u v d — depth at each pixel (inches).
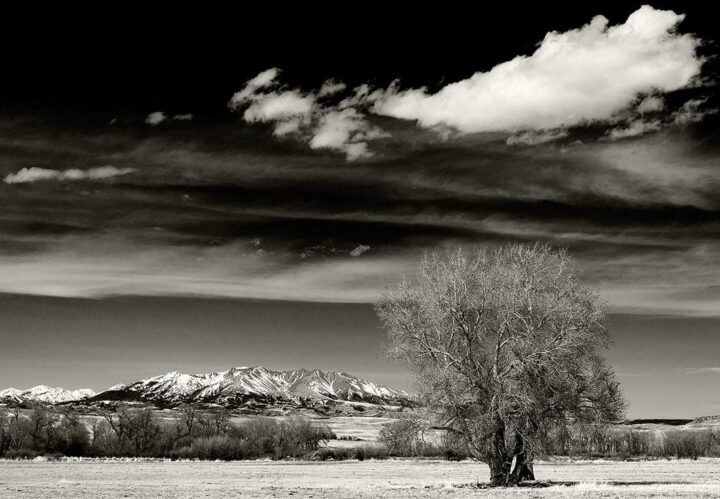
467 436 1720.0
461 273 1754.4
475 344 1733.5
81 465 3789.4
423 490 1707.7
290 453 4931.1
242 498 1552.7
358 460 4547.2
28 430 4640.8
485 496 1478.8
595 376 1736.0
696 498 1422.2
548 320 1718.8
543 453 1689.2
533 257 1772.9
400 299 1785.2
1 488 1977.1
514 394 1638.8
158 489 1915.6
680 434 4835.1
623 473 2933.1
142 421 4936.0
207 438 4891.7
